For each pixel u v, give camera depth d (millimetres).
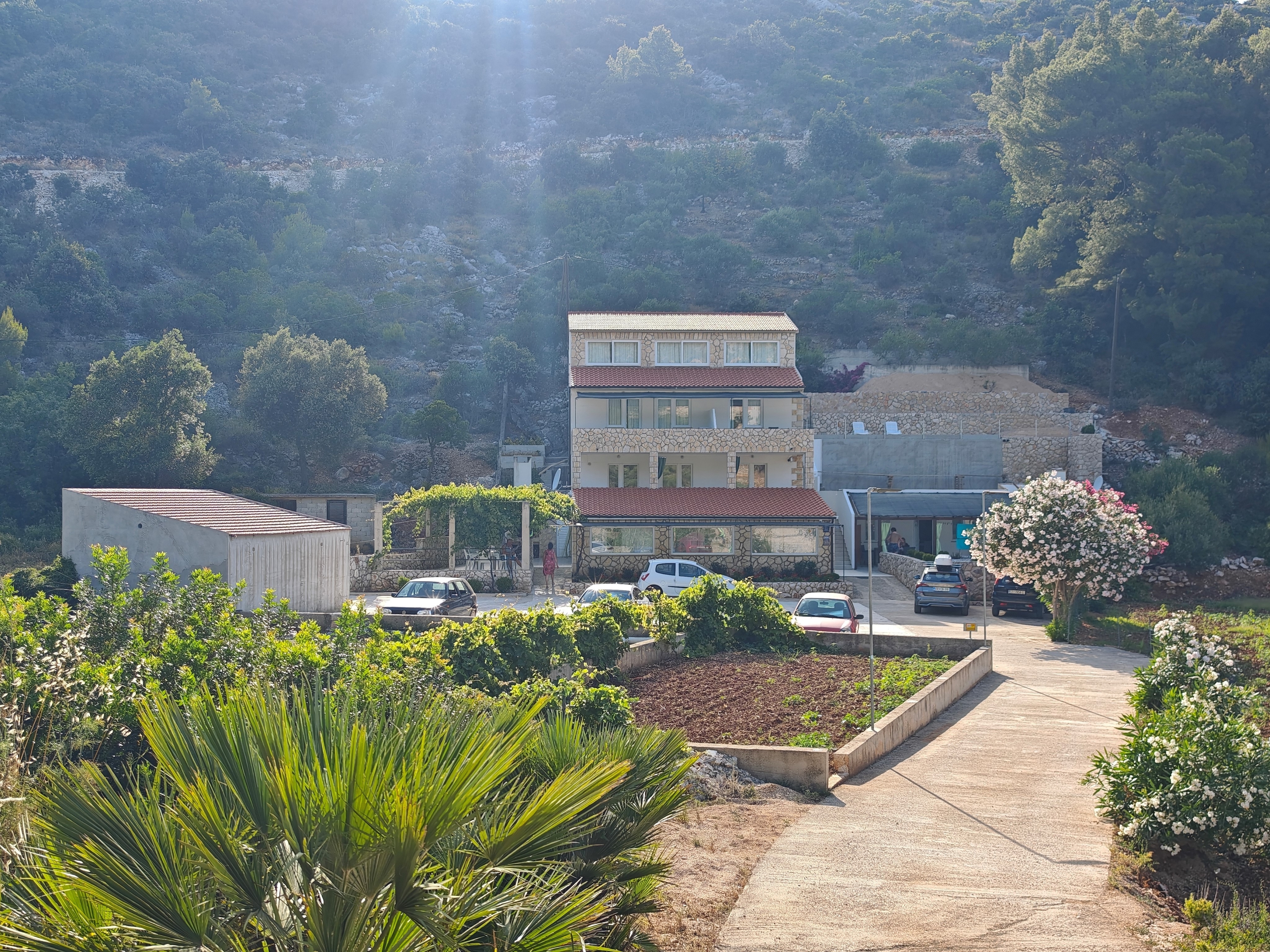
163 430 54469
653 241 102562
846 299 88500
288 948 4934
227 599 16156
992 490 52156
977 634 31922
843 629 25344
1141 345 78438
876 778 14188
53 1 144375
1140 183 73250
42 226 93062
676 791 7422
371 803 4793
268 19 162375
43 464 56469
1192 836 11086
